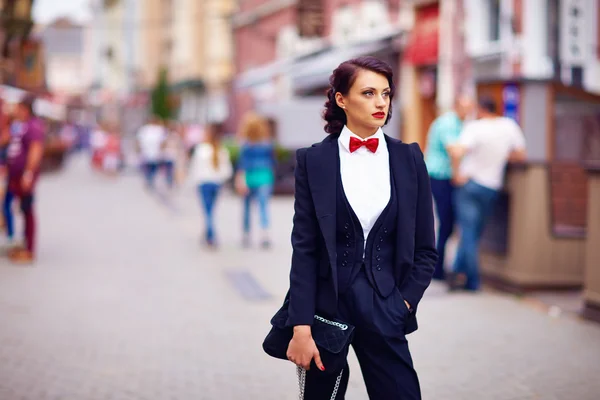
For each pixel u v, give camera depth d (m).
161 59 64.69
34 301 8.24
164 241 13.19
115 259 11.19
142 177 32.31
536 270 8.53
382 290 3.23
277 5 35.94
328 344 3.13
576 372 5.67
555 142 12.20
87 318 7.49
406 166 3.31
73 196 22.02
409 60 22.25
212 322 7.35
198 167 12.40
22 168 10.70
